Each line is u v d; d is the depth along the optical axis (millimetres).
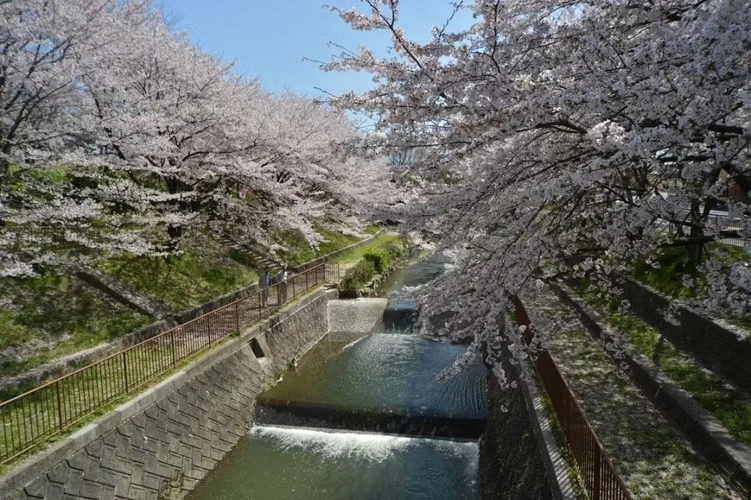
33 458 5758
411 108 4855
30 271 7711
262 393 11031
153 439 7590
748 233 3855
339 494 8203
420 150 5371
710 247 8945
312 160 16281
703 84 3277
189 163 12508
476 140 4641
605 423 6055
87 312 9742
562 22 5090
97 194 9578
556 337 9398
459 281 5758
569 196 5234
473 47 4457
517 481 6738
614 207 5891
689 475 4922
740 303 4414
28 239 8562
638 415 6250
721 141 4191
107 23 9430
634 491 4680
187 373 8672
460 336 6578
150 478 7414
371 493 8219
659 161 4254
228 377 9930
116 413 6961
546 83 4223
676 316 7645
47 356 8211
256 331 11555
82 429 6465
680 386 6359
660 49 3500
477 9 4465
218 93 12828
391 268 23828
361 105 4941
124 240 10289
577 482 5117
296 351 13383
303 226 14555
